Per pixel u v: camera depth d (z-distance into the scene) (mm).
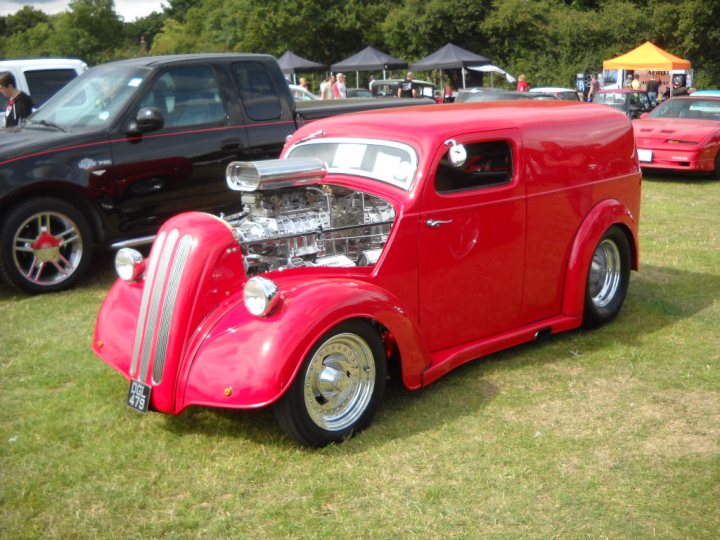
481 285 4566
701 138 12016
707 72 39844
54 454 3604
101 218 6492
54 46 67500
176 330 3586
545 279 4961
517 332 4809
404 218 4133
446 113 4773
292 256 4180
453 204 4320
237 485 3346
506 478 3414
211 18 58938
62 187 6211
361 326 3730
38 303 6062
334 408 3729
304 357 3455
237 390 3396
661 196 10977
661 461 3572
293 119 7516
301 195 4402
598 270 5418
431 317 4363
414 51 44469
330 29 47438
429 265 4281
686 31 39500
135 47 76188
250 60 7355
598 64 38938
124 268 4055
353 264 4199
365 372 3826
